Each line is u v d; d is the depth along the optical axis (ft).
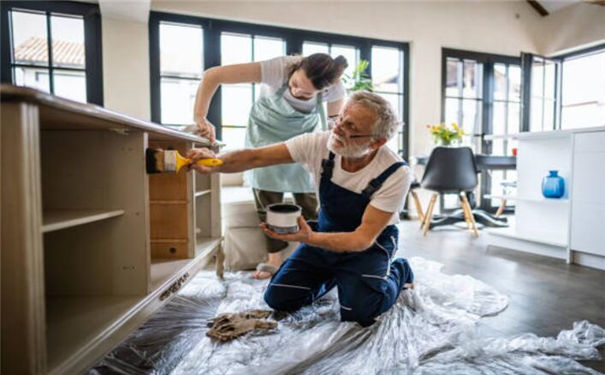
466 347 3.73
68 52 10.05
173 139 4.35
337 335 3.93
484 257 7.97
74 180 3.31
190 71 11.38
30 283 2.01
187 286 5.74
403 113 14.17
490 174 15.35
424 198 14.19
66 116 2.41
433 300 5.14
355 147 3.82
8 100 1.90
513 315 4.74
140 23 10.39
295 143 4.53
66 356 2.31
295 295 4.64
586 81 16.02
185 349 3.83
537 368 3.42
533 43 15.80
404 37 13.64
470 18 14.60
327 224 4.60
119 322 2.85
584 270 6.94
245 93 11.77
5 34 9.53
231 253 6.72
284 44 12.44
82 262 3.38
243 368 3.35
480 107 15.24
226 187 9.33
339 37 13.06
